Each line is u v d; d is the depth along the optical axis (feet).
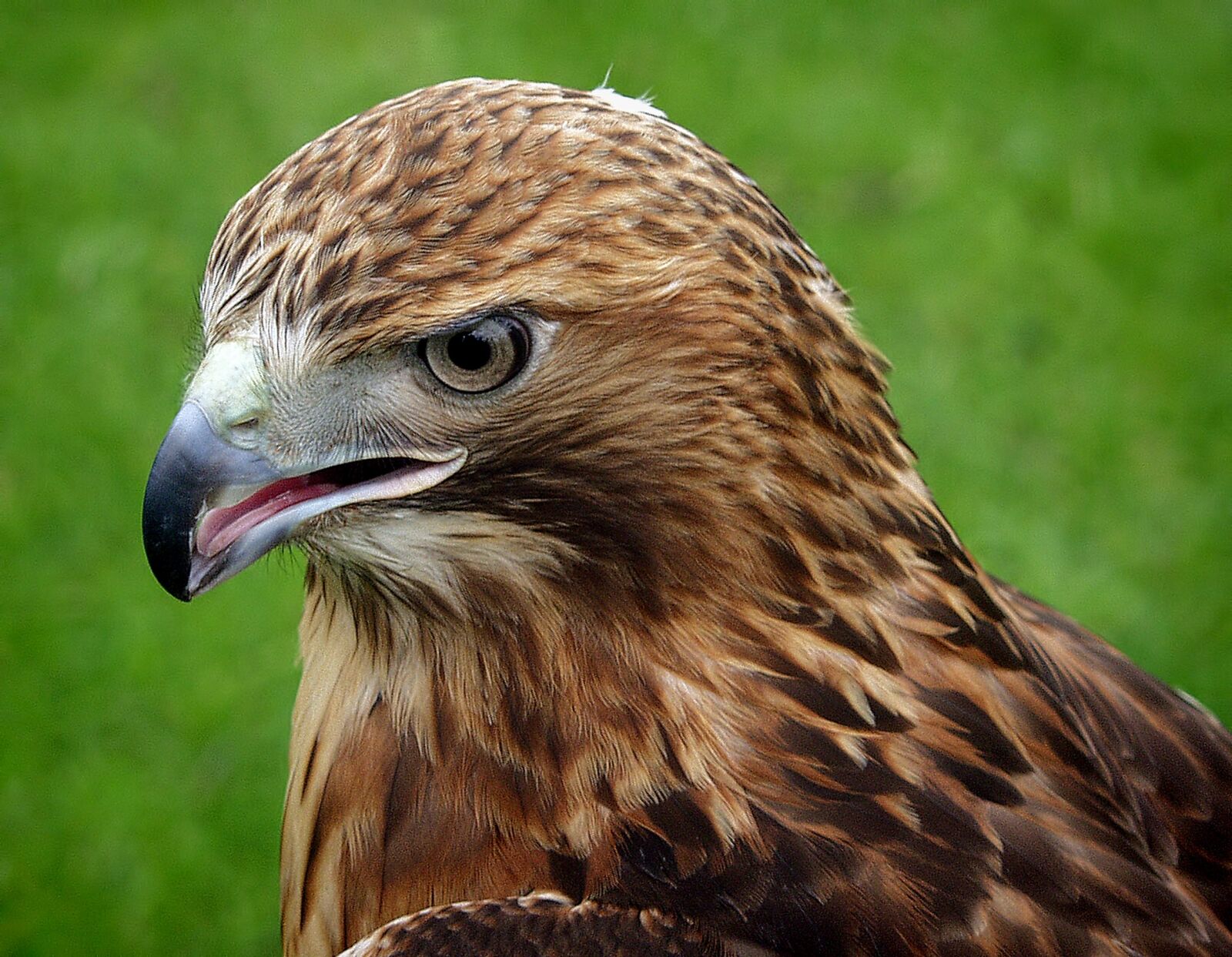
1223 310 49.55
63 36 58.34
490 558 16.80
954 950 15.60
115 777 38.19
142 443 44.52
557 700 16.80
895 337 48.47
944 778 16.60
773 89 56.90
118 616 40.96
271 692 39.70
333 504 16.75
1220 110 56.49
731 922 15.78
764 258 16.39
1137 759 19.34
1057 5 60.44
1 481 43.57
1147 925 16.16
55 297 48.39
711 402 16.07
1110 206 52.65
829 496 16.81
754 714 16.56
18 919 35.60
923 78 57.67
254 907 36.14
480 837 17.04
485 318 15.64
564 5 59.67
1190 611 41.68
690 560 16.44
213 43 57.88
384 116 16.30
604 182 15.71
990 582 19.86
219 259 16.80
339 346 16.05
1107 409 46.50
